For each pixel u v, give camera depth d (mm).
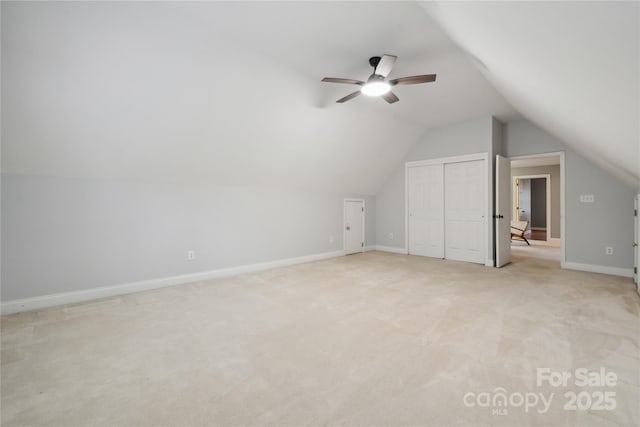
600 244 4156
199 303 2977
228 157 3783
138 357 1913
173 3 2158
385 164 5793
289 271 4430
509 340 2104
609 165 3381
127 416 1375
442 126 5301
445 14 1917
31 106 2432
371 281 3801
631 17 779
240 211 4316
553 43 1278
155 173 3480
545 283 3633
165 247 3645
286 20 2365
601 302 2902
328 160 4832
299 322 2467
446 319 2502
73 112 2596
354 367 1776
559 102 2174
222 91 3047
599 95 1505
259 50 2799
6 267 2727
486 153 4754
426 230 5641
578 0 851
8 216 2732
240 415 1378
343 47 2764
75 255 3062
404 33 2539
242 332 2281
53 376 1700
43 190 2893
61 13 2035
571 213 4391
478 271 4328
